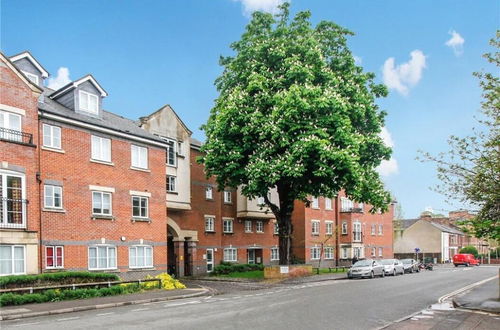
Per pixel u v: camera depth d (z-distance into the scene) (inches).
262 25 1217.4
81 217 906.7
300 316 540.7
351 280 1216.8
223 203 1541.6
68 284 754.8
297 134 1026.1
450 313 582.6
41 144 848.3
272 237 1771.7
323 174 997.2
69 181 891.4
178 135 1290.6
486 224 532.7
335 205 2087.8
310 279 1197.7
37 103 836.0
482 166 553.6
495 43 553.3
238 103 1083.3
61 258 863.1
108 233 959.0
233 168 1111.0
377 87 1274.6
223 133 1114.7
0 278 670.5
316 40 1163.9
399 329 470.9
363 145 1130.0
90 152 940.6
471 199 565.6
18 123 796.6
